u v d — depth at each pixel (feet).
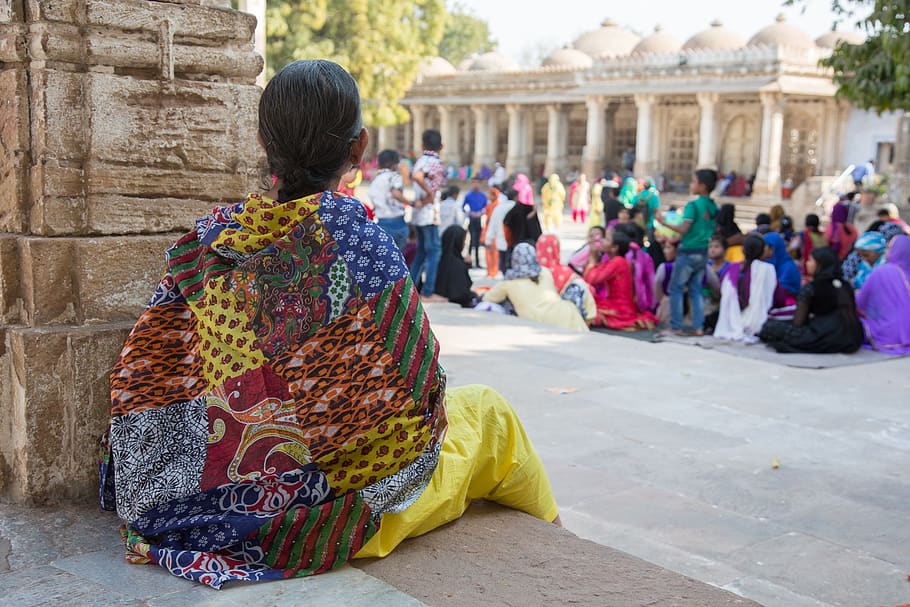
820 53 93.04
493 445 8.08
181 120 8.36
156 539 6.97
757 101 103.96
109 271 8.13
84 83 7.84
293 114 6.33
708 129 96.68
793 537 12.51
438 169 32.81
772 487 14.38
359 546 6.83
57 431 8.00
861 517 13.24
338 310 6.43
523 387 20.21
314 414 6.45
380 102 88.69
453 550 7.47
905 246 27.32
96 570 6.81
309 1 77.51
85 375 8.01
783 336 26.61
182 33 8.26
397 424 6.52
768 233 31.65
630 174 85.87
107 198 8.09
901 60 27.73
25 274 7.93
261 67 8.82
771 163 92.79
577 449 16.06
